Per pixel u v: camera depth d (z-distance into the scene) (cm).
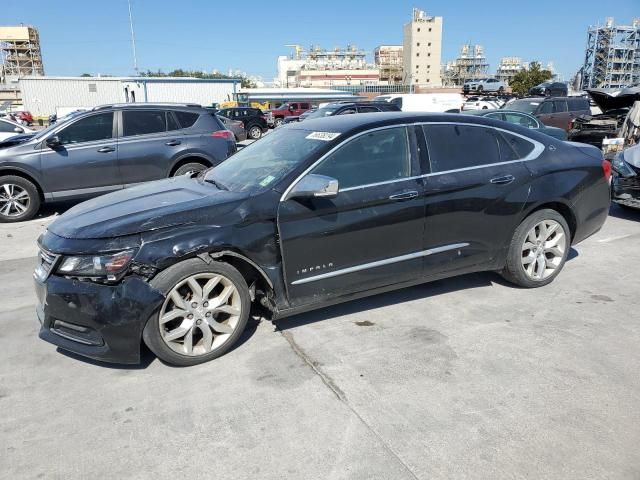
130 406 295
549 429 265
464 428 268
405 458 247
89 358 349
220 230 326
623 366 325
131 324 309
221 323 347
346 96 7212
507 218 424
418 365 331
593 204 471
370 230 369
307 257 353
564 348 349
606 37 10269
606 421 270
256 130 3102
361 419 277
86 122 808
